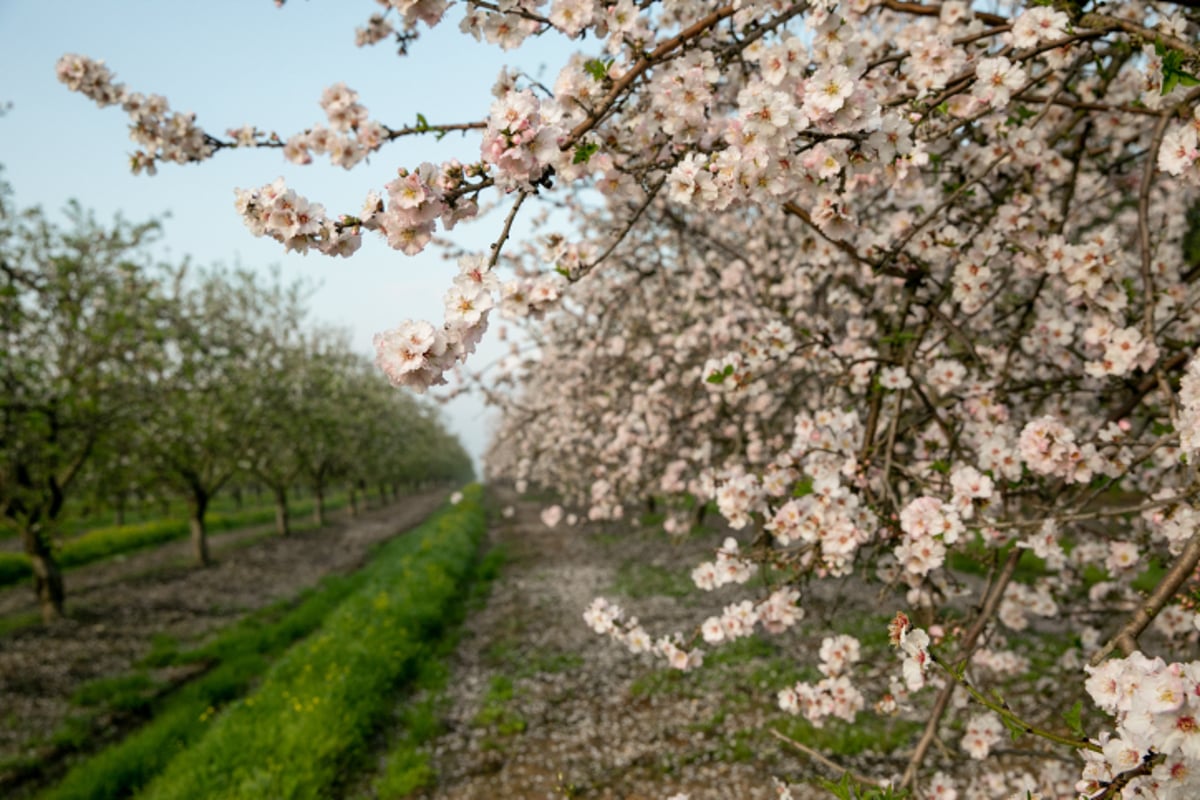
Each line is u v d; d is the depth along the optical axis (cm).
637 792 574
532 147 166
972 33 257
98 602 1291
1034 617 881
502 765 638
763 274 666
